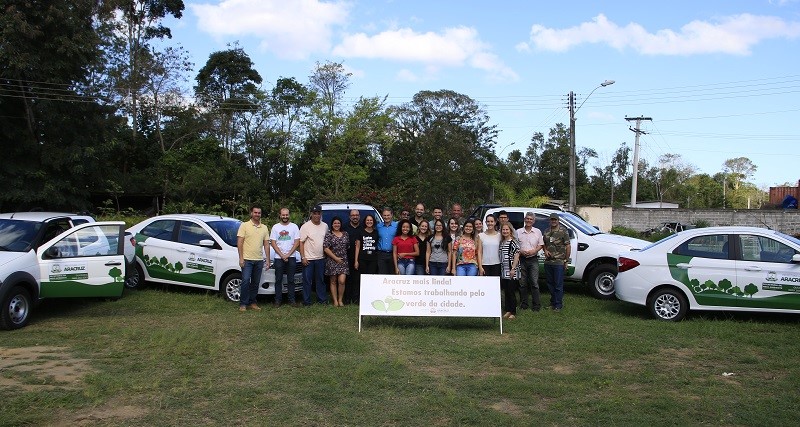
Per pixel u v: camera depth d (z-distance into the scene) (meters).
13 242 10.12
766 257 10.26
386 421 5.77
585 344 8.84
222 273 11.98
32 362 7.52
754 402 6.42
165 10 47.66
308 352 8.26
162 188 41.91
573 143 30.92
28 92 27.91
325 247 11.55
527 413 6.06
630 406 6.25
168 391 6.51
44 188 28.59
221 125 50.03
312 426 5.62
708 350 8.66
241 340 8.89
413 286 9.77
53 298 10.61
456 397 6.41
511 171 63.44
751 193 90.56
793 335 9.45
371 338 9.12
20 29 26.22
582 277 13.28
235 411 5.96
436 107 59.09
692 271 10.45
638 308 11.84
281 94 50.69
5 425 5.43
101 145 30.53
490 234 10.94
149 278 12.94
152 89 46.12
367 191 29.53
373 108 44.69
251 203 41.22
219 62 52.28
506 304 10.83
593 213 41.19
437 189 30.45
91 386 6.54
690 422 5.81
